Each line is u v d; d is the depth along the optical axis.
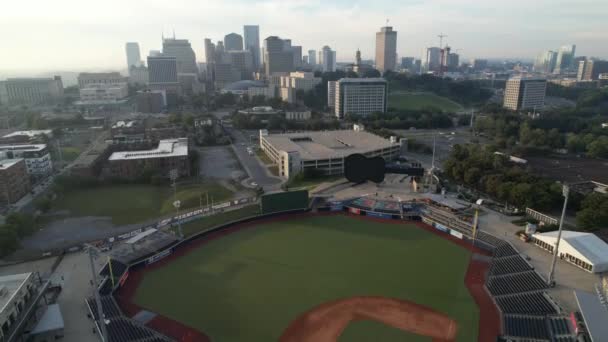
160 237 132.25
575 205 152.38
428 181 194.38
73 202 174.88
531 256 118.00
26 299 87.06
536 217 146.50
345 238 137.25
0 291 82.56
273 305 97.50
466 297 100.38
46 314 88.31
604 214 126.38
